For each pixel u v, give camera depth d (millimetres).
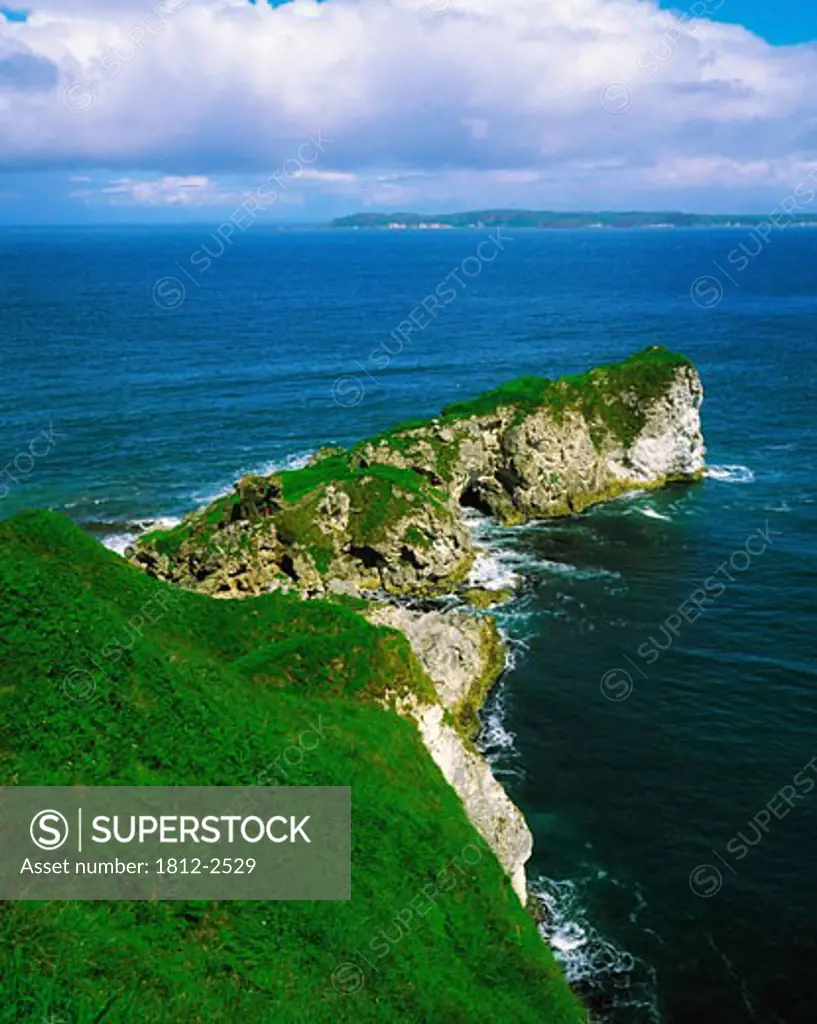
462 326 184250
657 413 86375
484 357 150500
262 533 61219
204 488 87750
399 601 63188
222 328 179625
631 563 68938
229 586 60406
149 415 112500
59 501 83688
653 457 86812
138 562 63062
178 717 31438
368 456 76188
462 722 47562
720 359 144875
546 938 33875
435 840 30938
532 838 38875
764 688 50812
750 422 108812
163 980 21516
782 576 65688
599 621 59344
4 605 32219
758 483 87688
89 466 93375
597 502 83125
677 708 49000
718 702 49531
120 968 21328
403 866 29484
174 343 161125
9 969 20047
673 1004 31109
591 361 145750
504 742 46250
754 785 42594
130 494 85750
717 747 45562
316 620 42688
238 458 96938
